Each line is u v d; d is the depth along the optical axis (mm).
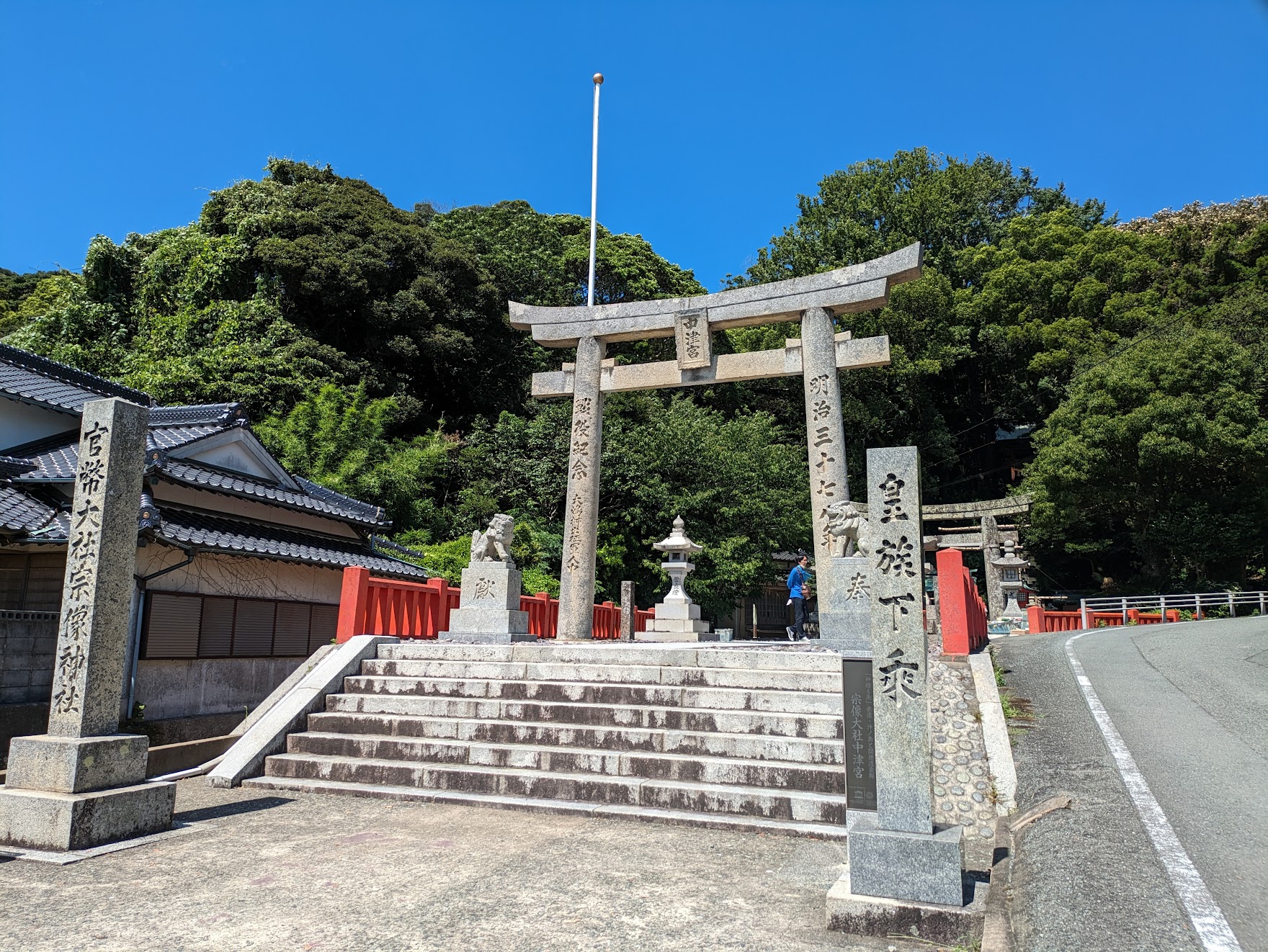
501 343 31844
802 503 26672
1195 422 25766
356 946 4004
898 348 32812
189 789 7855
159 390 21531
